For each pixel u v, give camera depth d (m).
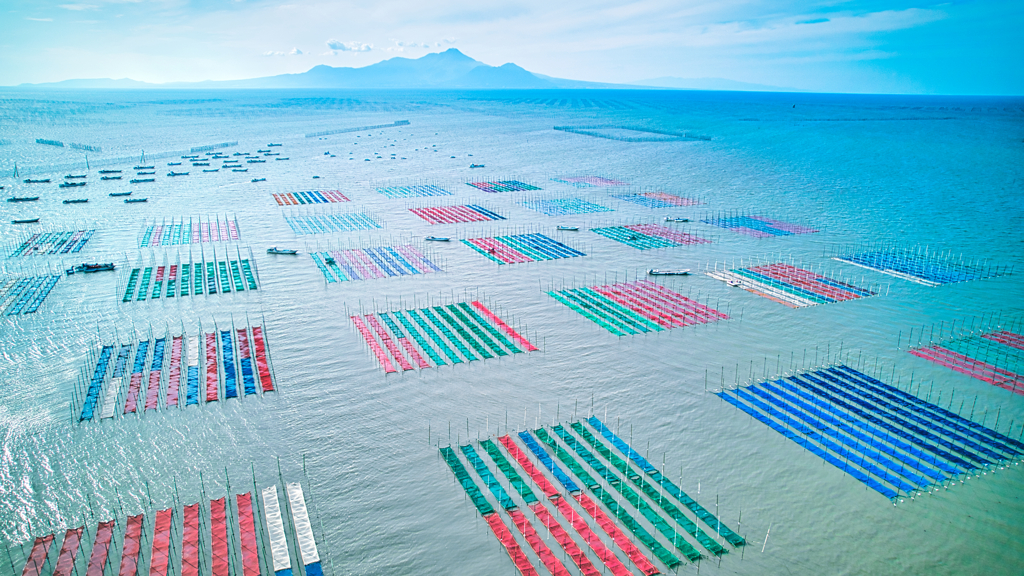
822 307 88.25
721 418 61.31
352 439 57.97
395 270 104.94
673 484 52.12
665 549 45.38
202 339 77.81
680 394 65.75
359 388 66.62
